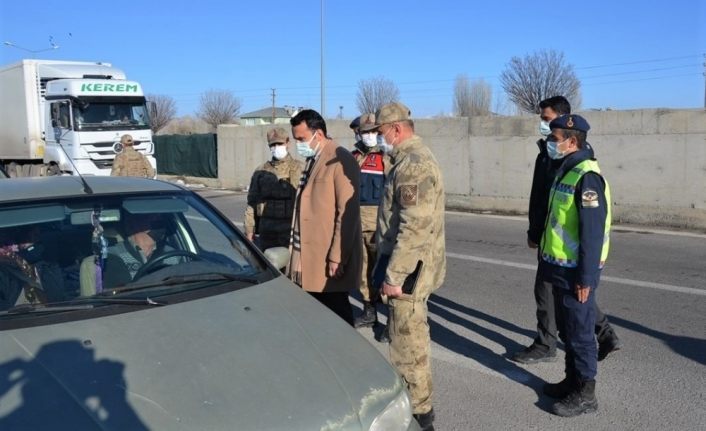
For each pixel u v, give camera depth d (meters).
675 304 6.10
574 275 3.73
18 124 18.44
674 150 10.48
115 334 2.49
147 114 17.52
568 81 45.72
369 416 2.27
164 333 2.52
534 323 5.70
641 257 8.27
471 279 7.32
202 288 3.00
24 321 2.60
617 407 3.95
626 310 5.93
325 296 4.45
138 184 3.70
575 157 3.73
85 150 16.30
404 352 3.48
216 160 21.38
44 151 17.70
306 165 4.47
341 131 16.33
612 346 4.54
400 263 3.35
